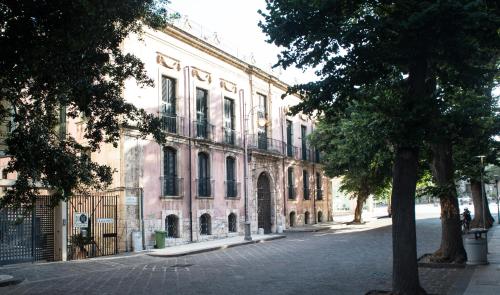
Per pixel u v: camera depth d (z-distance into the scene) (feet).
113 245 70.08
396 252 32.96
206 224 90.79
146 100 77.82
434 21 27.48
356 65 32.40
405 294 32.27
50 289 41.06
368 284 39.96
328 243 79.92
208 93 93.50
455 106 44.55
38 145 36.45
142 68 39.55
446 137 37.55
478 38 29.78
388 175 107.34
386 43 30.55
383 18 29.66
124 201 72.13
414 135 30.17
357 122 55.83
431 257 51.16
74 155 39.47
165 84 83.61
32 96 38.19
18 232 57.47
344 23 31.58
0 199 37.37
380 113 32.40
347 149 92.94
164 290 39.50
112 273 50.31
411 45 30.12
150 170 77.51
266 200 115.14
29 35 29.89
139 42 76.74
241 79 105.19
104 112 38.45
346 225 129.80
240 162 102.27
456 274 43.01
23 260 57.72
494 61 40.73
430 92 38.70
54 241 61.36
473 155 60.95
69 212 66.49
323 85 33.14
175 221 82.84
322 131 109.40
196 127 89.20
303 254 64.54
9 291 40.42
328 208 152.56
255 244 83.71
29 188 37.06
